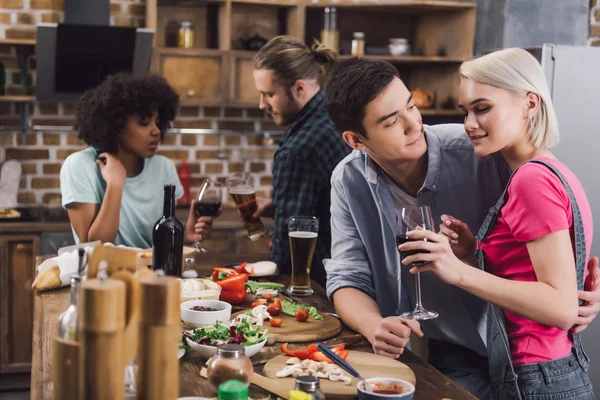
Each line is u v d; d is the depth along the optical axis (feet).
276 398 4.83
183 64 14.92
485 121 5.82
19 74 15.20
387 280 7.20
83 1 14.58
